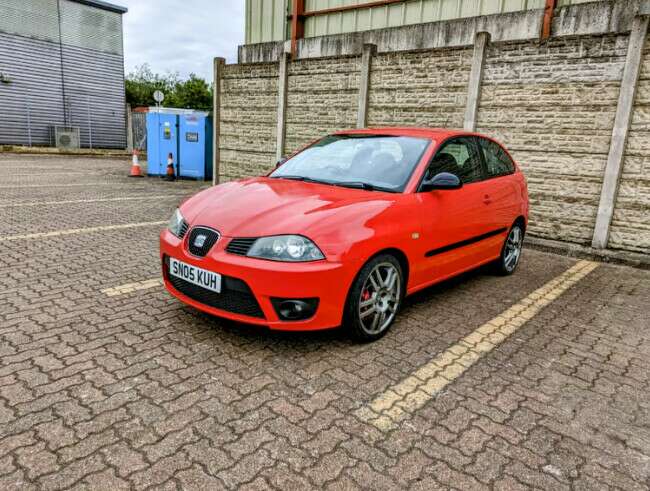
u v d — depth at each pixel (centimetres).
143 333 337
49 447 217
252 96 1085
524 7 786
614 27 692
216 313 317
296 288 290
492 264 535
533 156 702
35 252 530
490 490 205
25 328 337
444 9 871
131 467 207
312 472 210
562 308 444
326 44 1006
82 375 279
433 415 259
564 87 663
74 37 2245
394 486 204
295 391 274
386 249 338
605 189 642
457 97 762
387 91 845
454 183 364
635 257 622
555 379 307
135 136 2570
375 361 316
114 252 546
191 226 330
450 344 351
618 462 229
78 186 1118
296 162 452
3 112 2083
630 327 405
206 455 217
